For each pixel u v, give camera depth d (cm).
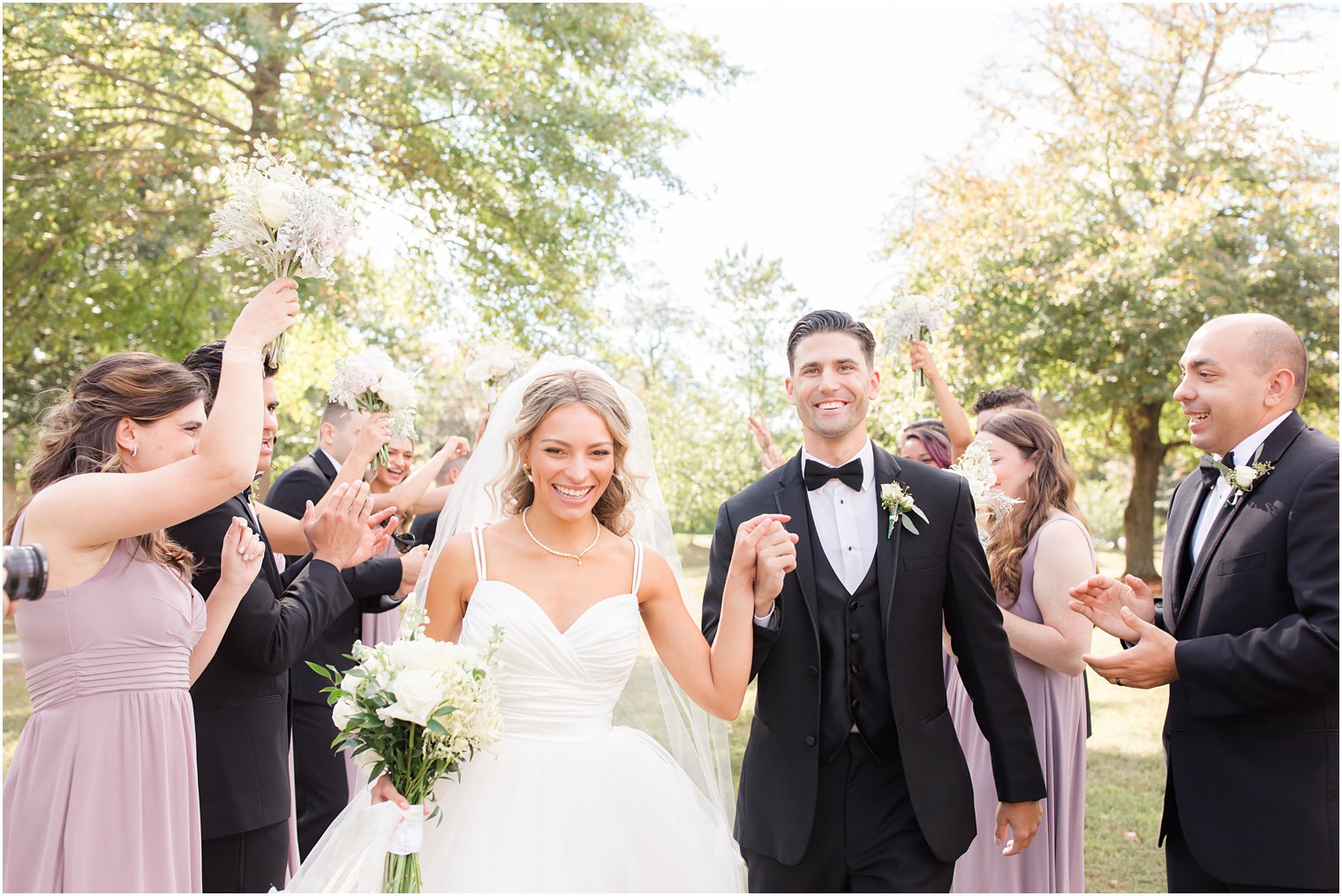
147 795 224
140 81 1038
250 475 216
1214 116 1538
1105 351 1480
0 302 1032
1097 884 436
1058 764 326
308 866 213
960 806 262
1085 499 2498
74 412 232
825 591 271
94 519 211
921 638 266
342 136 1057
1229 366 264
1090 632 319
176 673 234
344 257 1100
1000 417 354
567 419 242
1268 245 1485
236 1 969
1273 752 246
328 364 1199
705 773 273
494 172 1146
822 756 264
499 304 1146
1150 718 780
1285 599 248
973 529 277
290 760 292
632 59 1195
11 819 217
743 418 973
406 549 439
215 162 1028
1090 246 1515
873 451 287
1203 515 277
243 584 250
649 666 275
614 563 255
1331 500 240
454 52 1141
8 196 1048
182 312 1146
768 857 265
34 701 224
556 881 217
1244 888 248
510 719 234
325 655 389
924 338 424
